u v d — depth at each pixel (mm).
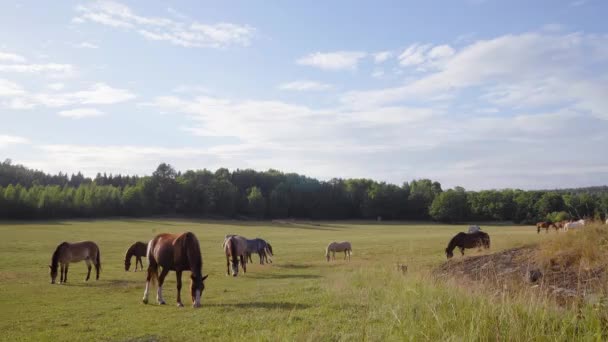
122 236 55438
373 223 115812
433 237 53812
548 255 13508
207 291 16766
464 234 24875
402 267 16266
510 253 16062
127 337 9422
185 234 13531
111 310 12914
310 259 33781
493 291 10062
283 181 154875
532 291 9383
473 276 14195
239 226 93125
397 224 111125
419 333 7055
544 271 12438
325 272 23250
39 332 10328
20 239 45781
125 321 11172
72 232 59906
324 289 14547
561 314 7668
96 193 110438
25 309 13352
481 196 110062
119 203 113062
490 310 7602
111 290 17406
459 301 8617
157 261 14047
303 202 131125
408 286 11039
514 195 106875
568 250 13289
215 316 11039
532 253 15102
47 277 22000
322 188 137250
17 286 18656
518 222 101125
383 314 9203
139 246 26531
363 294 12383
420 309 8445
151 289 17625
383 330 7867
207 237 57969
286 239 56750
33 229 63688
